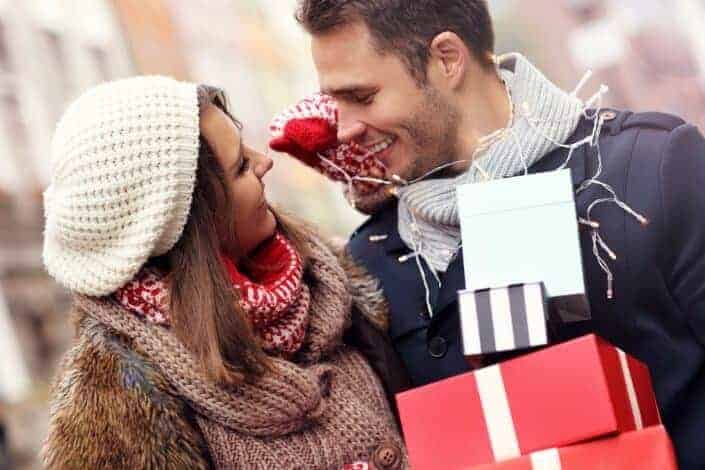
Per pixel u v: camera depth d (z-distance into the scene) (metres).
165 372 2.70
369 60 2.88
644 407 2.46
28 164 9.80
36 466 8.52
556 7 10.95
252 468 2.75
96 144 2.74
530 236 2.52
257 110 13.16
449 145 2.96
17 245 9.45
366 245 3.27
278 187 12.47
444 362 3.02
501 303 2.34
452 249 2.99
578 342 2.26
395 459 2.85
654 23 10.47
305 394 2.78
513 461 2.27
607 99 10.76
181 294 2.73
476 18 2.97
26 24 10.10
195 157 2.76
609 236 2.83
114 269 2.74
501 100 3.00
